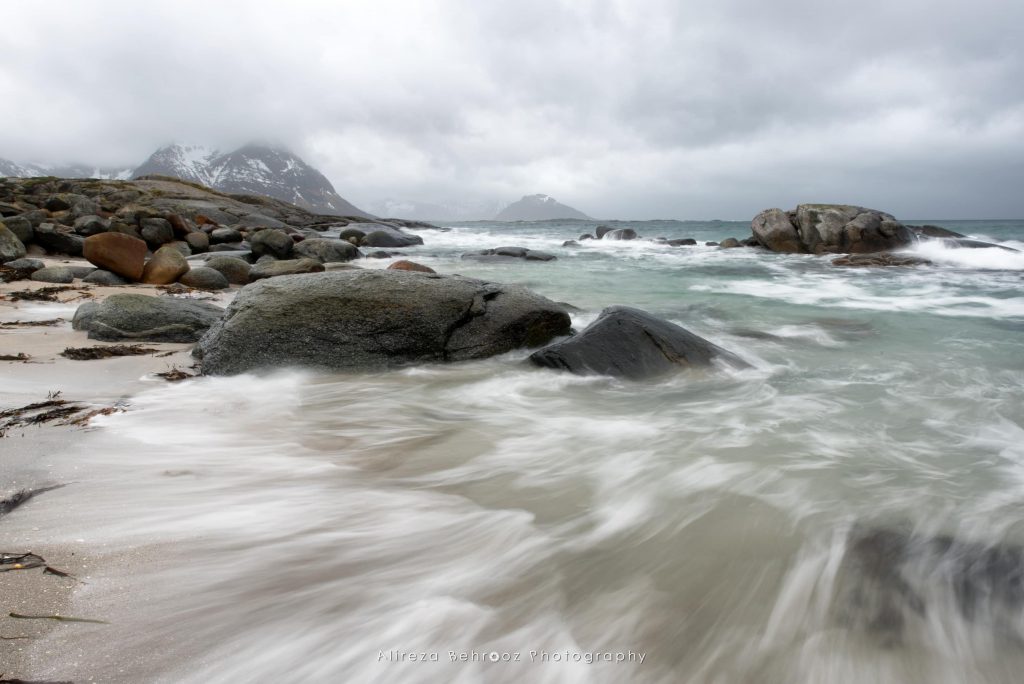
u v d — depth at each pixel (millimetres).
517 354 6859
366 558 2867
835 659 2303
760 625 2486
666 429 4777
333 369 6117
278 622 2361
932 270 18188
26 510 2973
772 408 5301
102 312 6910
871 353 7445
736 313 10523
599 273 17781
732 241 29766
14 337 6680
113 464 3576
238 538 2928
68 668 1996
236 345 5945
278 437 4340
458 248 29609
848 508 3463
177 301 7488
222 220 34562
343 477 3736
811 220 24406
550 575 2807
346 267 13047
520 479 3842
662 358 6223
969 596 2674
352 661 2211
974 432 4684
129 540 2797
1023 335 8594
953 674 2242
